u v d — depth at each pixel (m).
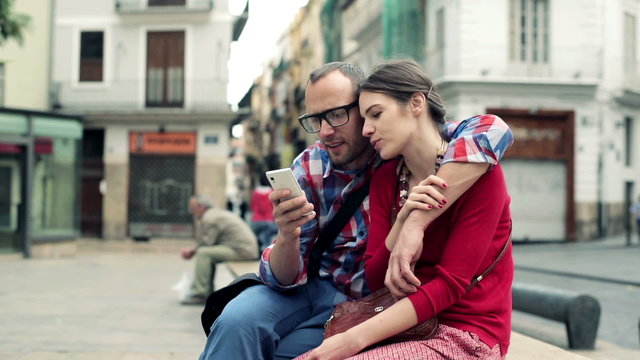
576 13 21.47
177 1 25.28
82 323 6.14
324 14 35.12
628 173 23.84
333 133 2.29
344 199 2.40
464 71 21.08
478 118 2.00
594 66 21.56
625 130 23.94
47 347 4.95
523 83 21.06
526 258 15.57
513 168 21.39
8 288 8.91
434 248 2.03
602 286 10.17
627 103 23.53
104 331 5.73
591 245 20.19
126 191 24.70
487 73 21.12
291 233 2.18
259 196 13.48
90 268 12.25
